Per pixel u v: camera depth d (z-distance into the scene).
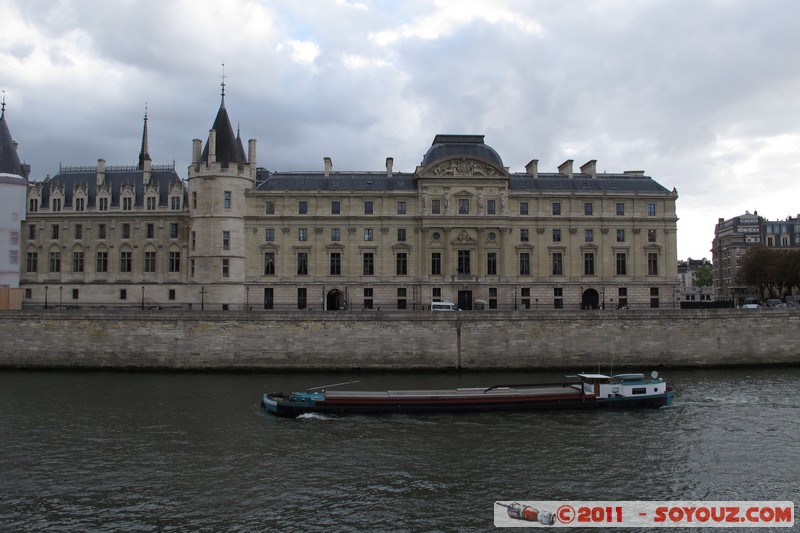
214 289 80.94
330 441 39.91
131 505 29.94
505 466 35.38
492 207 85.50
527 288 85.50
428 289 84.50
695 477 33.69
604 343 67.38
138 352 66.56
